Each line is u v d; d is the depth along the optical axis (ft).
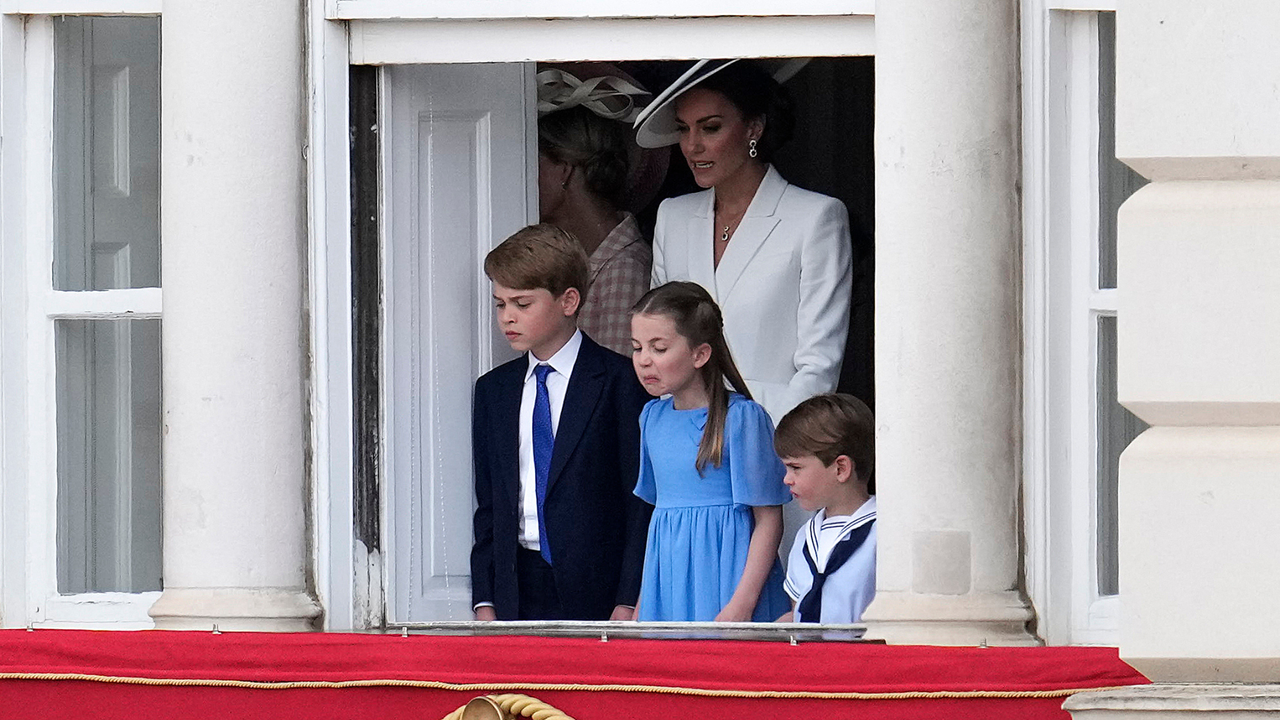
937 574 47.98
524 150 56.65
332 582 51.52
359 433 52.44
